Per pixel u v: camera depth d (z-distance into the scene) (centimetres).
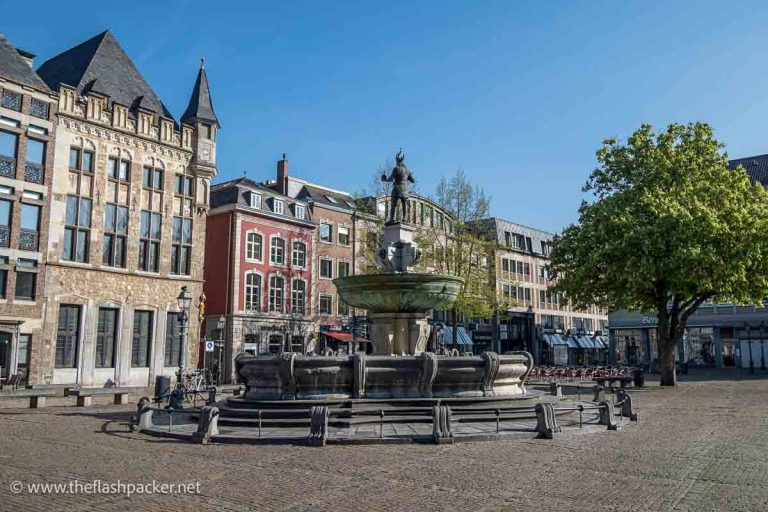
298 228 4994
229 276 4500
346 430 1441
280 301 4816
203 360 4538
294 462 1130
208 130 4225
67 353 3428
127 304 3703
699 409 2127
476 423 1550
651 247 2975
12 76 3266
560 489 922
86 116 3591
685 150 3281
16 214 3238
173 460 1159
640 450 1251
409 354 1858
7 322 3144
